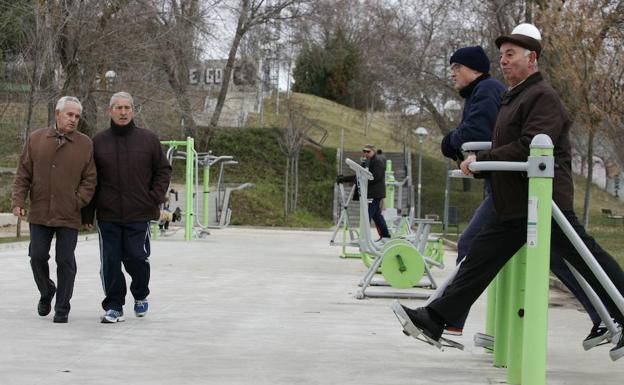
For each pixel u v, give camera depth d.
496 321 6.93
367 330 8.91
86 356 7.13
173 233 30.11
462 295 6.13
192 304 10.77
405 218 18.86
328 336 8.45
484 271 6.10
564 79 23.70
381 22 53.53
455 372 6.71
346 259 19.81
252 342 7.98
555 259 6.87
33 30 25.73
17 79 27.80
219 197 33.22
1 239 24.53
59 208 8.86
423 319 6.16
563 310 10.97
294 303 11.18
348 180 19.92
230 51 49.00
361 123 71.31
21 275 14.09
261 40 49.94
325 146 60.09
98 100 30.00
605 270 5.98
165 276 14.67
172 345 7.72
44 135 8.95
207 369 6.65
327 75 79.31
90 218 9.20
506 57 6.18
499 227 6.07
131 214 8.92
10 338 7.96
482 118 7.76
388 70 45.62
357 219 47.91
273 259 19.36
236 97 57.75
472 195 55.66
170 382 6.16
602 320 6.46
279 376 6.43
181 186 47.31
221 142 55.62
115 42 28.78
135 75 31.12
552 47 23.98
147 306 9.53
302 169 54.69
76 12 27.17
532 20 25.52
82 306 10.30
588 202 26.91
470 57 8.15
